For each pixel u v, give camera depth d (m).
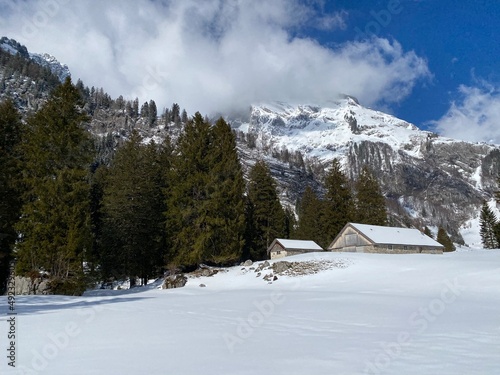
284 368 6.61
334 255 40.59
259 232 56.84
